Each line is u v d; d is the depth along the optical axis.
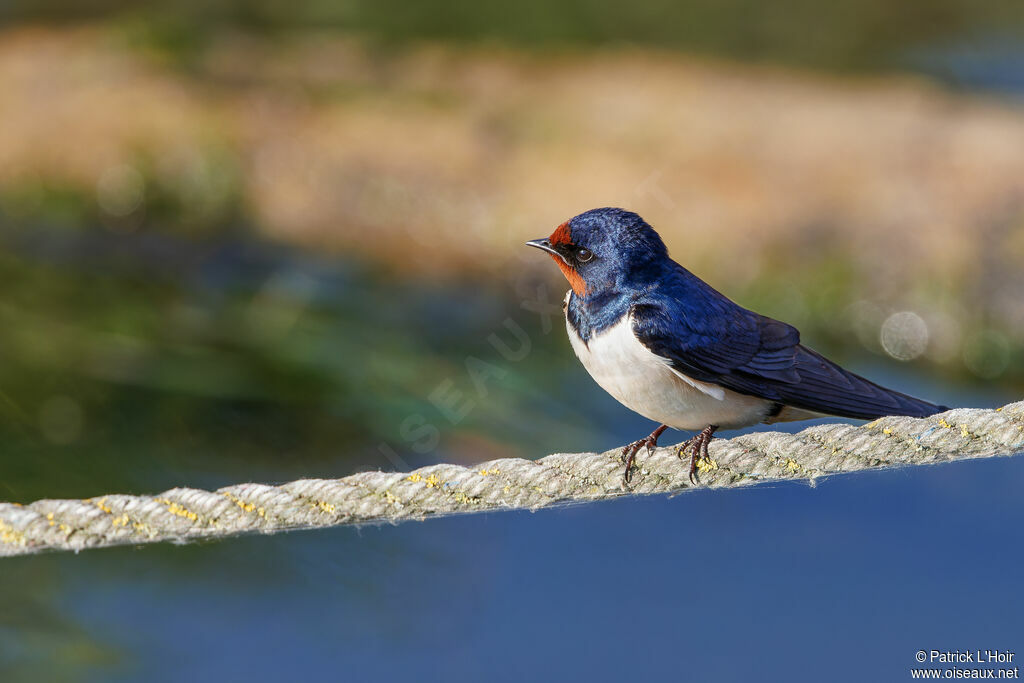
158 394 12.60
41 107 19.91
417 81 22.20
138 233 17.23
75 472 11.05
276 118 20.14
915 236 17.20
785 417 7.46
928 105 22.28
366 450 12.41
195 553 10.35
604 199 18.27
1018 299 16.17
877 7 26.53
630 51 24.62
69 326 13.73
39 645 9.41
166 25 23.16
